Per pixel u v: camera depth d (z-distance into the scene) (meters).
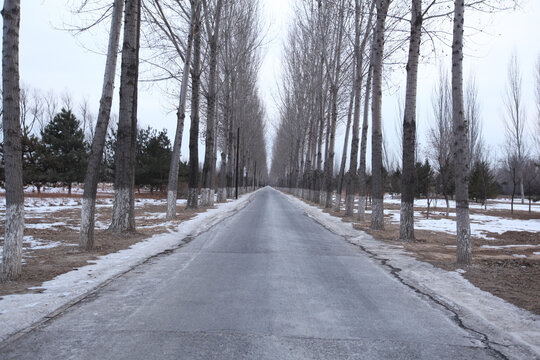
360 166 18.80
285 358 3.44
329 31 27.83
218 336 3.93
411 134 11.98
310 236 12.73
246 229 14.28
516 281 6.68
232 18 29.81
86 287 5.77
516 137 30.25
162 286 5.99
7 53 6.11
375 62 14.92
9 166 6.17
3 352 3.49
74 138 33.12
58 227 13.35
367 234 13.41
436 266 7.99
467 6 9.82
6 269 6.11
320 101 32.69
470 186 37.31
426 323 4.52
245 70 39.59
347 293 5.80
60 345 3.66
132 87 11.69
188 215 19.53
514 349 3.79
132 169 11.91
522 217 22.95
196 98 22.23
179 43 18.72
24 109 33.69
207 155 26.52
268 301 5.24
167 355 3.45
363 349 3.69
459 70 8.52
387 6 14.73
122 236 11.16
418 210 29.02
